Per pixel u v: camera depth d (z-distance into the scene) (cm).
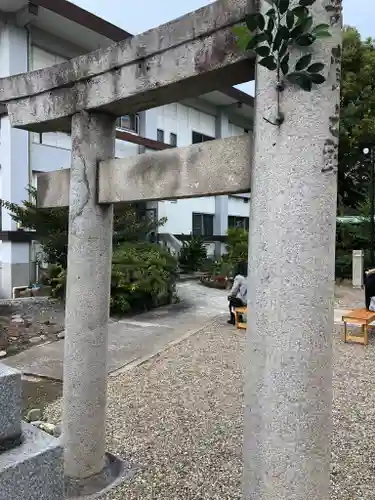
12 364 598
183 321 869
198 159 225
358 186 1722
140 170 255
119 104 264
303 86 167
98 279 286
